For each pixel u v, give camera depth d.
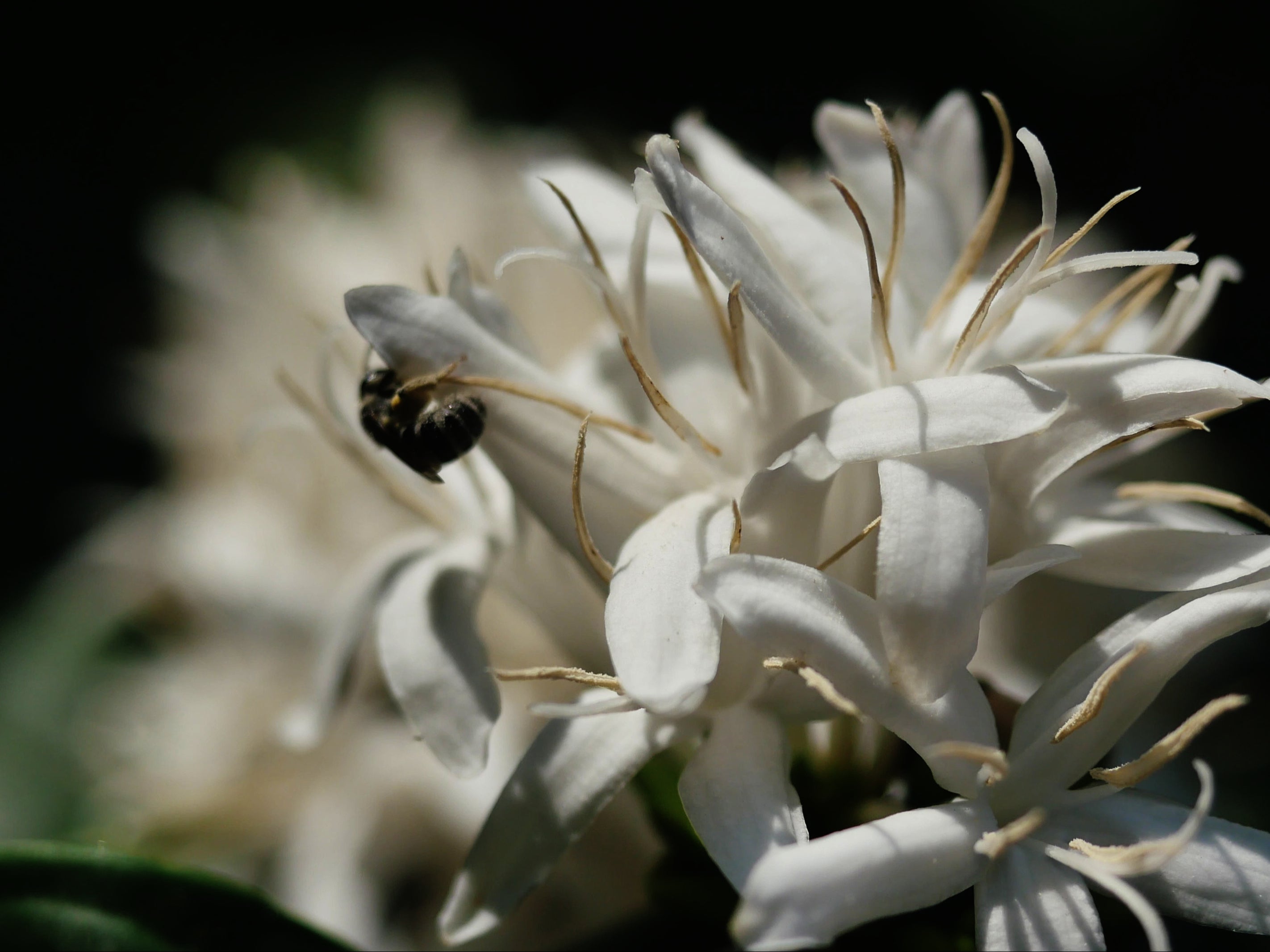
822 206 0.13
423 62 0.28
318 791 0.16
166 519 0.20
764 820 0.11
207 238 0.21
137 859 0.12
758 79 0.26
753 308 0.11
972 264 0.12
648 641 0.11
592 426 0.12
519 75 0.28
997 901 0.11
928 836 0.11
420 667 0.12
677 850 0.13
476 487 0.13
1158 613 0.11
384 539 0.18
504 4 0.28
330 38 0.28
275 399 0.19
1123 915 0.12
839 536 0.12
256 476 0.18
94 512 0.26
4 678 0.20
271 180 0.21
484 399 0.12
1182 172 0.24
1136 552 0.12
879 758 0.12
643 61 0.27
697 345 0.12
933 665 0.11
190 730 0.18
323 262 0.19
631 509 0.12
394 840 0.16
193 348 0.21
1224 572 0.12
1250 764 0.16
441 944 0.15
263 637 0.18
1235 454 0.19
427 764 0.16
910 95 0.23
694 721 0.12
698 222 0.11
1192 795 0.16
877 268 0.12
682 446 0.12
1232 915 0.11
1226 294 0.23
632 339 0.12
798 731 0.12
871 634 0.11
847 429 0.11
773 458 0.12
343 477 0.18
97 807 0.18
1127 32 0.23
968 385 0.11
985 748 0.11
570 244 0.13
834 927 0.11
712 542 0.11
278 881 0.16
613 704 0.11
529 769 0.12
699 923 0.13
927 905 0.11
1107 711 0.11
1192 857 0.11
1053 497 0.12
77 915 0.12
